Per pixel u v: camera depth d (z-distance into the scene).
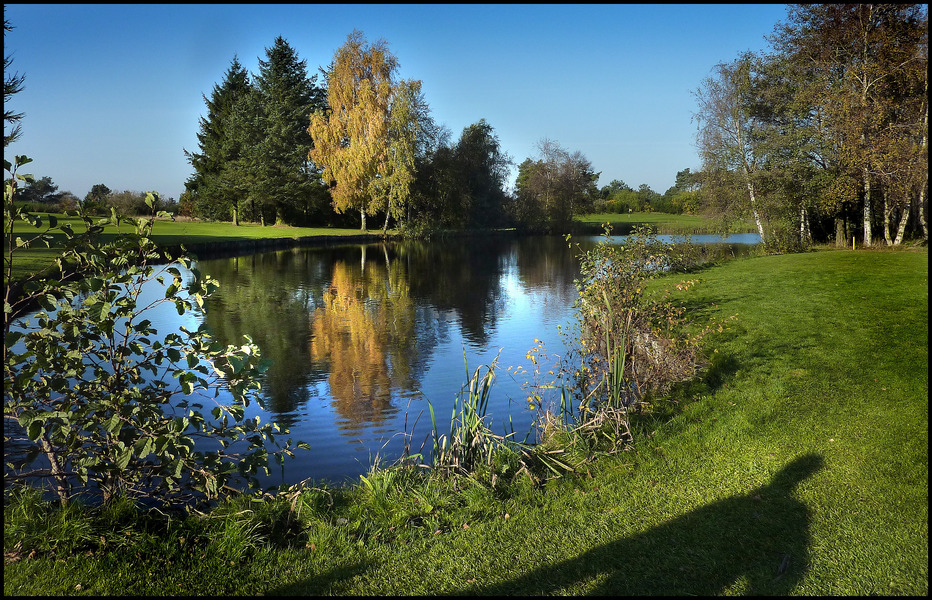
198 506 4.12
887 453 4.14
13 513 3.36
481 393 4.98
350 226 53.47
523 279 21.53
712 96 25.61
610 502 3.79
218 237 33.41
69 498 3.77
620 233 53.41
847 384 5.93
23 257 15.90
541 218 52.75
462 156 50.66
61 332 3.77
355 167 39.25
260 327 12.55
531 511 3.73
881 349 7.21
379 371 9.09
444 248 37.47
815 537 3.17
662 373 6.51
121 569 3.02
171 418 3.92
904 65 21.28
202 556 3.20
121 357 3.94
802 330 8.60
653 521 3.48
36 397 3.75
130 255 3.91
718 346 7.90
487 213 53.31
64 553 3.15
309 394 7.94
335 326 12.70
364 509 3.88
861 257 18.86
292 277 21.72
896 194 22.02
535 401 6.10
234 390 3.94
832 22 22.44
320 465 5.53
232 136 47.59
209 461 3.93
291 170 45.91
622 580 2.90
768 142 24.05
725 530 3.32
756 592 2.73
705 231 41.09
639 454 4.58
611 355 6.68
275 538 3.49
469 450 4.61
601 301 7.24
